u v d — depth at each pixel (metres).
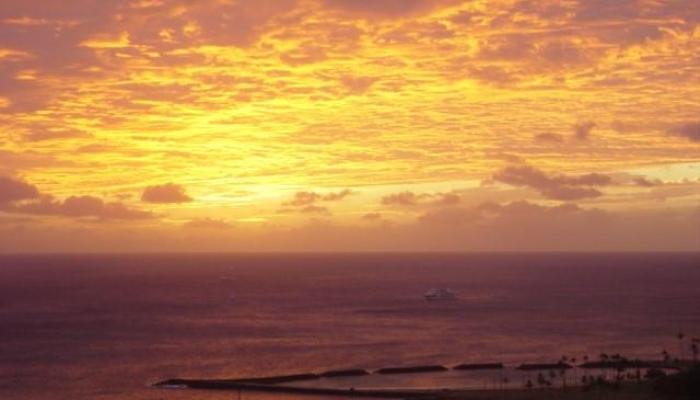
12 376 190.25
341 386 176.75
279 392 169.88
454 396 157.00
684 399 137.38
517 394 155.12
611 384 155.00
